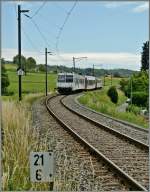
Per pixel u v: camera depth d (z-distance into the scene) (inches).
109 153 661.3
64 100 2219.5
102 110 1596.9
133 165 564.4
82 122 1141.7
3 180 368.5
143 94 2731.3
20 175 413.1
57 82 2886.3
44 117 1214.3
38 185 371.6
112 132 903.7
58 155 597.0
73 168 526.3
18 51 1561.3
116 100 3811.5
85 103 2057.1
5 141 501.4
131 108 2044.8
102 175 502.6
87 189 424.8
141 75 2866.6
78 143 741.9
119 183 461.4
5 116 707.4
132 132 952.3
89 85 3725.4
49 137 788.0
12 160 452.8
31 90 4060.0
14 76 5999.0
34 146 531.8
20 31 1555.1
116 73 7342.5
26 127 608.4
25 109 1071.0
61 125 1010.1
